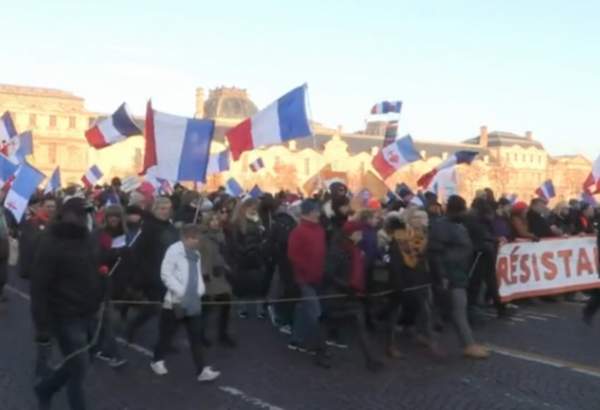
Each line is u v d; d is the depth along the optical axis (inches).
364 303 356.2
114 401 281.3
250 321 456.4
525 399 286.7
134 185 739.4
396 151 632.4
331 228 390.0
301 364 343.9
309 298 338.6
